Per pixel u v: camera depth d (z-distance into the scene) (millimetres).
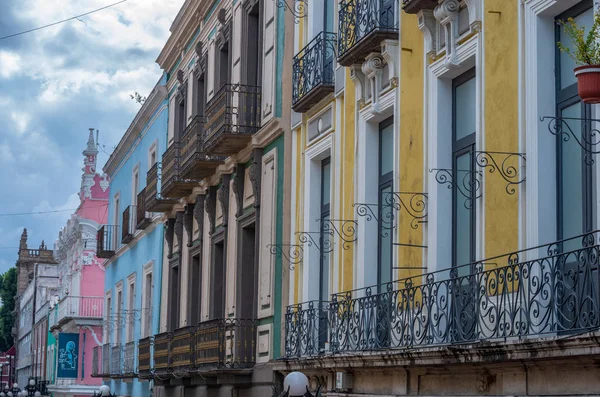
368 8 16031
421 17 14375
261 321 21422
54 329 57000
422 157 14508
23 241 109188
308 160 19547
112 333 40969
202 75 28047
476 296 12133
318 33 19000
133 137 38188
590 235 10750
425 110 14391
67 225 58062
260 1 22656
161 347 27406
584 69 9445
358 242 16656
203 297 25734
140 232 35438
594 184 10938
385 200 16344
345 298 16688
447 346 12047
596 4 10836
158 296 31766
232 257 23438
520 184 11852
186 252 28203
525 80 11906
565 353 10023
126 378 36688
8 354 105375
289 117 20734
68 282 57250
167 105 32469
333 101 18422
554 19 11789
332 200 18203
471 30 13211
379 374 15094
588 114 11070
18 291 107125
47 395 60531
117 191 42062
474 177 13117
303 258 19453
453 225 13992
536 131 11633
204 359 22750
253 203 22250
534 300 10789
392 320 14336
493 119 12555
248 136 22062
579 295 10102
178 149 27562
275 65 21391
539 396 10953
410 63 15047
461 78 13992
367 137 16641
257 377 20938
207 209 25656
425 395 13648
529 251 11602
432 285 13125
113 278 41844
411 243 14680
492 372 11953
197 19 28156
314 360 16969
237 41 23938
